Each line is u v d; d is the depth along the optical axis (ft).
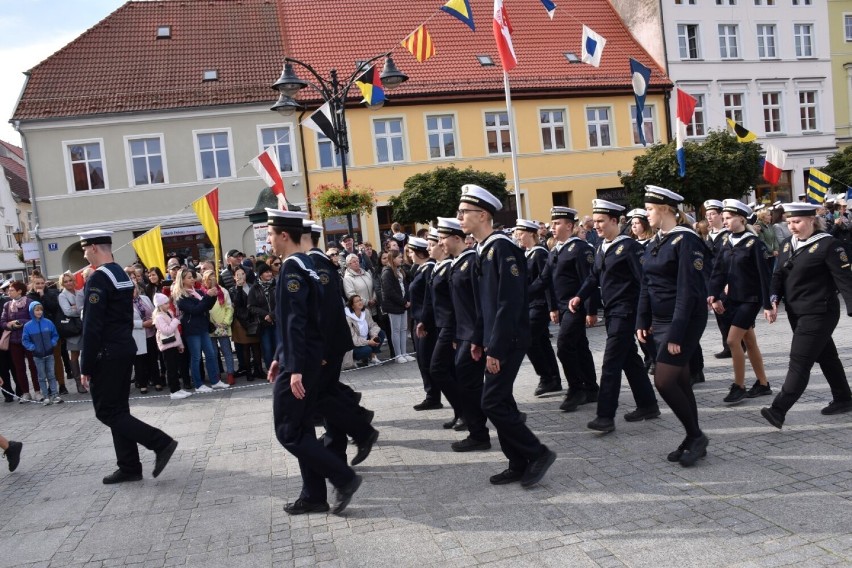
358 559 13.16
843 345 28.78
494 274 15.89
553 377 25.63
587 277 22.12
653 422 20.58
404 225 71.26
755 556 11.75
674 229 17.33
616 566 11.86
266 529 15.08
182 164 77.77
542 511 14.58
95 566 13.96
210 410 28.19
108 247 19.56
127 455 19.31
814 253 18.03
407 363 35.47
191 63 82.43
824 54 105.91
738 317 21.77
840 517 12.89
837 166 86.12
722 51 101.71
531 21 99.04
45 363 33.58
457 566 12.48
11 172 156.66
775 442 17.58
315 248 17.33
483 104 86.84
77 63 80.84
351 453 20.29
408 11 93.30
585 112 91.61
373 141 82.74
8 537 16.08
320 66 84.12
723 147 74.69
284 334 15.07
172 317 32.19
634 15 101.71
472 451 19.40
